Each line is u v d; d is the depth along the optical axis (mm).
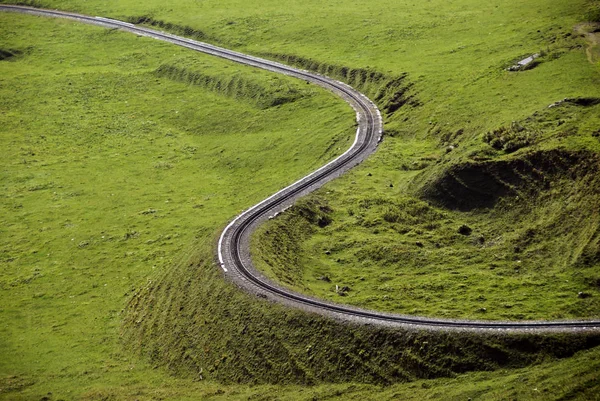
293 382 59625
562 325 57469
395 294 65688
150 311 72750
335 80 122875
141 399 60938
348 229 77562
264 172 101250
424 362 57250
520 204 75125
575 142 76125
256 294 65562
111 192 102625
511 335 56812
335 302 64125
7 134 121875
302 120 112000
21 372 67375
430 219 78062
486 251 71812
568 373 53094
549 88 95250
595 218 69188
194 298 69562
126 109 128500
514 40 118375
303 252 74500
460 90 104000
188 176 105812
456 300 63719
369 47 130875
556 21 121938
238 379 61719
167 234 89062
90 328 74312
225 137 115500
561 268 67062
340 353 59500
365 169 89875
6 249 90438
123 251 87250
